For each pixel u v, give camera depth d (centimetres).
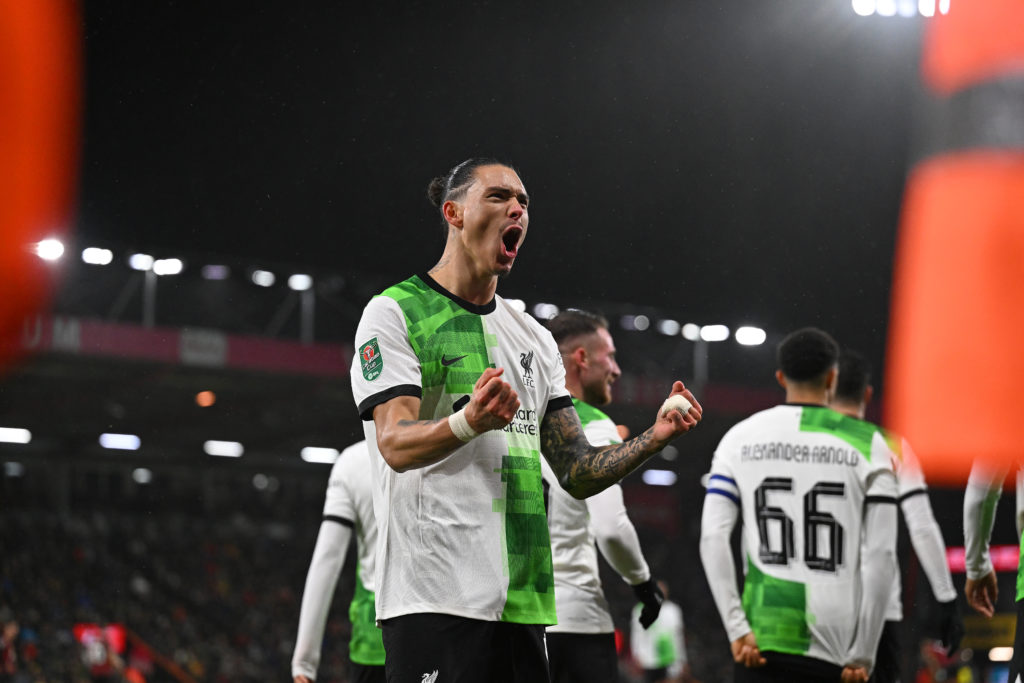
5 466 6094
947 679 2448
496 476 607
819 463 914
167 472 6519
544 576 614
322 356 4662
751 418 956
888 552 896
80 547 5650
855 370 1089
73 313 4700
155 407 5312
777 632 897
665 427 596
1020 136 2805
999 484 825
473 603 587
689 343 5134
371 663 967
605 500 939
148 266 4262
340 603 5425
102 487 6338
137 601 5328
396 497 607
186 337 4419
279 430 5878
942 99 2856
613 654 945
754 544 923
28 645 4116
